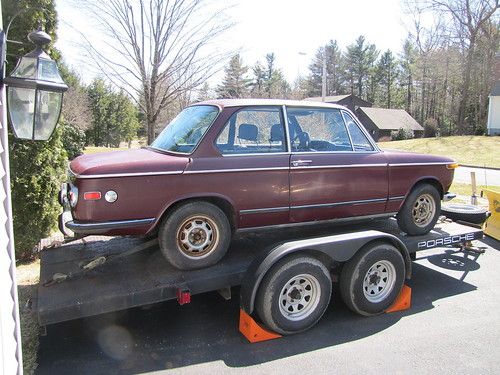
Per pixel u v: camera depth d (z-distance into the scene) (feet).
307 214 14.20
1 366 6.21
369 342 12.49
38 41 8.88
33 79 8.53
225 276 12.57
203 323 13.55
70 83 88.84
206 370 11.00
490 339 12.71
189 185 12.21
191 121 13.83
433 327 13.44
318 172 14.14
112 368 11.06
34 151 18.34
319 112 14.87
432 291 16.37
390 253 13.96
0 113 6.62
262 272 11.96
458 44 127.34
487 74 126.31
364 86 227.81
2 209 6.55
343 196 14.73
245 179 12.96
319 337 12.76
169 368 11.08
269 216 13.56
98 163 11.55
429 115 179.73
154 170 11.74
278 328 12.41
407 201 16.38
